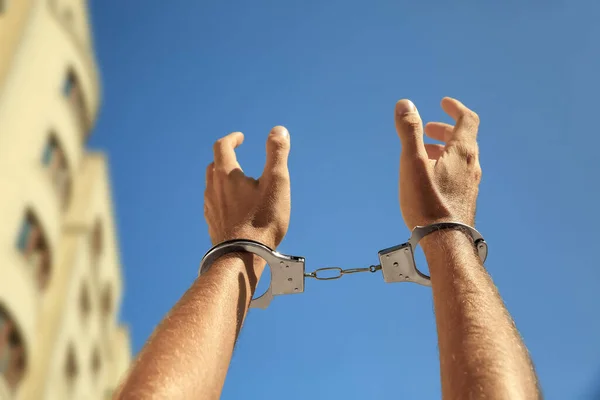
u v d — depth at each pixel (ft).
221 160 5.81
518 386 2.77
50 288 28.07
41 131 25.76
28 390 24.82
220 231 5.34
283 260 4.93
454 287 3.63
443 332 3.36
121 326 38.78
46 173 25.54
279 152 5.68
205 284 4.08
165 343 3.33
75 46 28.53
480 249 4.51
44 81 26.30
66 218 29.68
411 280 5.54
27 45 25.61
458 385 2.84
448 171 5.25
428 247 4.40
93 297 32.07
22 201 23.76
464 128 5.82
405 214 5.09
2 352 22.39
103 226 32.35
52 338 26.63
